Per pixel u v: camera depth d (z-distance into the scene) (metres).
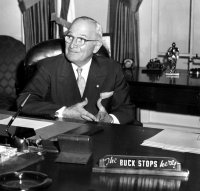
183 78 3.50
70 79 2.37
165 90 3.28
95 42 2.32
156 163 1.33
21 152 1.50
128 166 1.33
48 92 2.40
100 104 2.27
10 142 1.54
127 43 3.99
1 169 1.32
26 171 1.27
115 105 2.43
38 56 2.77
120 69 2.49
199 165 1.39
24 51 3.71
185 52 4.05
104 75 2.41
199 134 1.76
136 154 1.49
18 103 2.25
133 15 3.96
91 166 1.38
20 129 1.60
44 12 4.14
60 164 1.39
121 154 1.49
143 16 4.08
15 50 3.70
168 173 1.31
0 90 3.66
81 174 1.31
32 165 1.38
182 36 4.04
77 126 1.84
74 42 2.28
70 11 4.07
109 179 1.27
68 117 2.09
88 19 2.30
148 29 4.09
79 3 4.18
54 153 1.50
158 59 4.02
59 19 4.05
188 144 1.61
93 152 1.52
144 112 4.15
